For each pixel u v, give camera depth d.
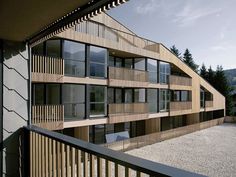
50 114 12.36
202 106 31.31
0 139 4.77
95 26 16.22
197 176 1.47
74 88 14.17
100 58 15.86
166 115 22.58
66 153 2.79
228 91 57.34
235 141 22.08
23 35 4.63
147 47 21.56
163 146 18.81
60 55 13.42
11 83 4.93
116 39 18.31
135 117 18.20
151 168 1.64
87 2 3.22
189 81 26.92
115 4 3.21
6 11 3.45
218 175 12.70
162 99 22.86
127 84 17.58
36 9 3.40
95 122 15.07
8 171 4.82
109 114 16.00
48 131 3.64
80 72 14.52
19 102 5.02
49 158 3.31
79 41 14.24
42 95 13.30
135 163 1.78
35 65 11.75
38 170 3.77
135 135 20.84
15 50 5.00
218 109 36.09
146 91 20.89
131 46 18.25
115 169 1.98
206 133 26.20
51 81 12.47
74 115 14.16
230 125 33.41
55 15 3.64
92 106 15.42
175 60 24.66
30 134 4.27
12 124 4.91
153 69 21.62
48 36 4.57
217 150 18.34
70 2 3.19
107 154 2.09
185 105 25.75
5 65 4.87
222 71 59.75
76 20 3.77
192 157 15.99
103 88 16.20
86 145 2.50
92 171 2.33
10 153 4.86
